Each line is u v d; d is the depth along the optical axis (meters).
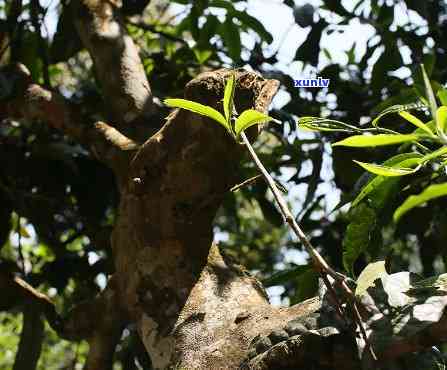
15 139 2.19
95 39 1.76
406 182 1.46
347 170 1.98
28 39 2.23
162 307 1.35
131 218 1.42
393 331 1.08
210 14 2.22
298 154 2.11
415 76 1.83
